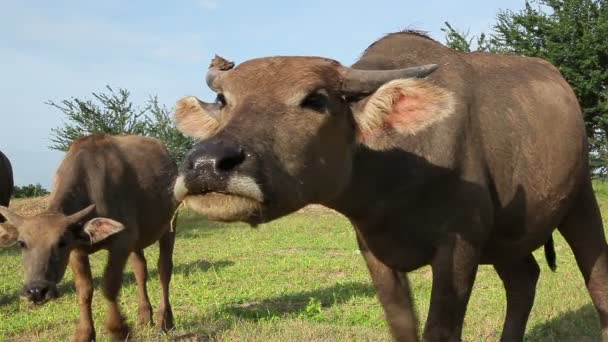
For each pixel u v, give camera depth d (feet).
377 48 15.28
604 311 18.62
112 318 23.25
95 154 27.30
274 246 51.01
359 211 13.69
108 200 26.66
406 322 15.34
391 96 12.07
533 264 19.70
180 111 13.57
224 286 33.94
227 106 11.72
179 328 24.98
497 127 15.20
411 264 14.46
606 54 103.45
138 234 27.37
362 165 13.07
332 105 11.78
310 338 21.56
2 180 41.45
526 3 109.60
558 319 24.13
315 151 11.43
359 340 21.36
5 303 30.66
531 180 15.80
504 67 16.85
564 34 103.91
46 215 23.66
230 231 63.05
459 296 13.97
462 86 14.76
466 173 14.03
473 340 21.71
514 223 15.84
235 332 22.75
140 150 29.50
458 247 13.91
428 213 13.83
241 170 10.12
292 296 30.89
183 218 74.79
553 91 17.26
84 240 23.32
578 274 34.81
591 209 18.40
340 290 31.73
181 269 39.75
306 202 11.69
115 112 100.42
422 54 14.96
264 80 11.55
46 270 22.47
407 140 13.42
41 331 24.91
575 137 17.24
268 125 10.94
